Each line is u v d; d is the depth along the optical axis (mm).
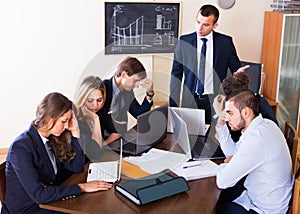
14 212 2133
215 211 2109
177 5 4168
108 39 4121
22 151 2051
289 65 4168
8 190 2115
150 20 4141
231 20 4297
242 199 2350
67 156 2238
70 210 1909
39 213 2121
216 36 3346
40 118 2092
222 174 2129
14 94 4129
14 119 4195
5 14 3898
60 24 4023
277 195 2213
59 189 2000
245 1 4270
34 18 3963
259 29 4387
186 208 1920
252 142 2174
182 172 2244
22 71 4082
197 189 2102
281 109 4285
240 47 4402
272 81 4246
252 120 2277
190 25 4254
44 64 4105
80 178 2199
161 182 2074
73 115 2215
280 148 2207
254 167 2172
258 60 4473
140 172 2215
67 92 4223
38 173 2127
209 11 3197
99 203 1956
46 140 2170
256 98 2297
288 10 4141
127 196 1998
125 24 4109
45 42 4047
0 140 4211
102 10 4043
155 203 1954
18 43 3998
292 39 4098
